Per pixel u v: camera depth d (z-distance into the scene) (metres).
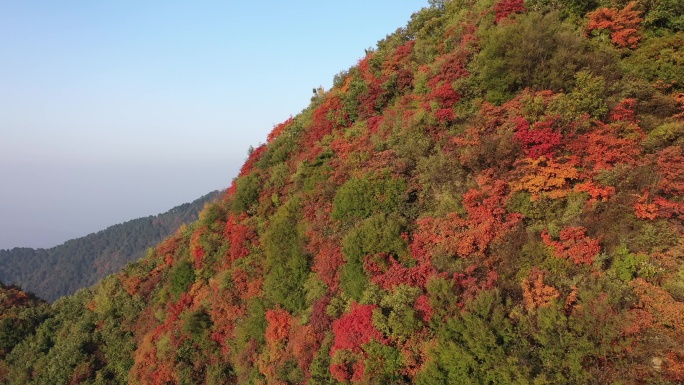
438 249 16.09
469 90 20.97
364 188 19.95
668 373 10.42
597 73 17.77
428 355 13.76
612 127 15.77
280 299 21.48
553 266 13.47
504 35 19.84
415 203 18.92
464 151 18.22
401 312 14.96
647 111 16.72
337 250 19.45
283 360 19.38
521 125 17.19
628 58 18.31
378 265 17.34
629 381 10.48
